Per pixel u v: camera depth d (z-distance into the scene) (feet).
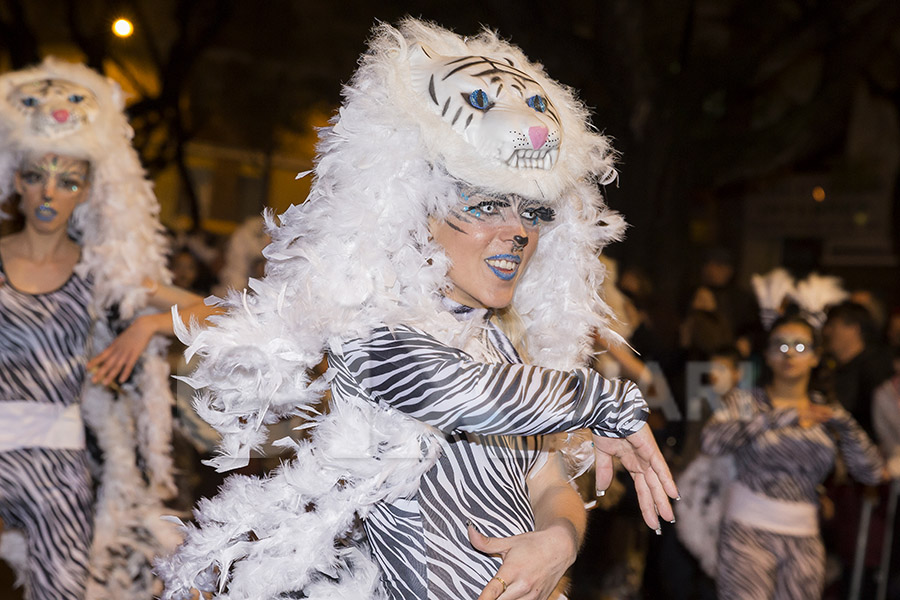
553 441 7.05
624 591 17.13
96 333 11.39
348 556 6.32
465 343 6.02
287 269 6.16
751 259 42.65
